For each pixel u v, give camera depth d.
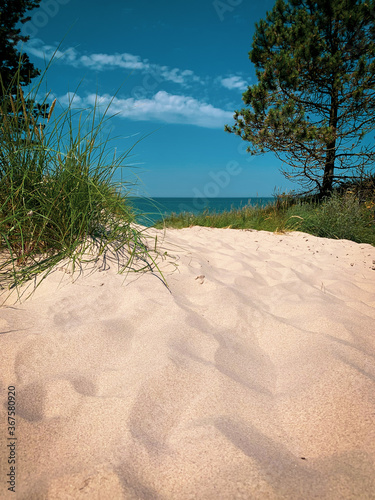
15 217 2.15
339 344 1.38
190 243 3.56
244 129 10.28
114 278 2.13
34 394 1.07
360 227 6.09
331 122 10.37
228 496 0.72
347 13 8.98
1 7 9.62
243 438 0.90
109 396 1.07
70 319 1.61
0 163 2.25
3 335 1.40
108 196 2.69
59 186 2.35
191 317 1.69
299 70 9.53
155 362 1.24
